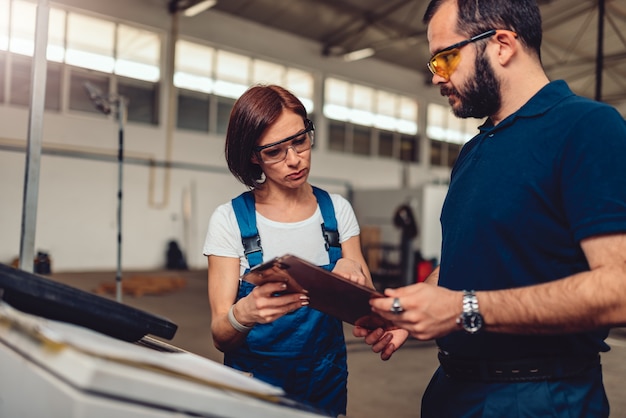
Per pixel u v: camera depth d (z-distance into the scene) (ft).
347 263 3.74
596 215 2.41
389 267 35.91
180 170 36.29
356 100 44.62
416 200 37.04
